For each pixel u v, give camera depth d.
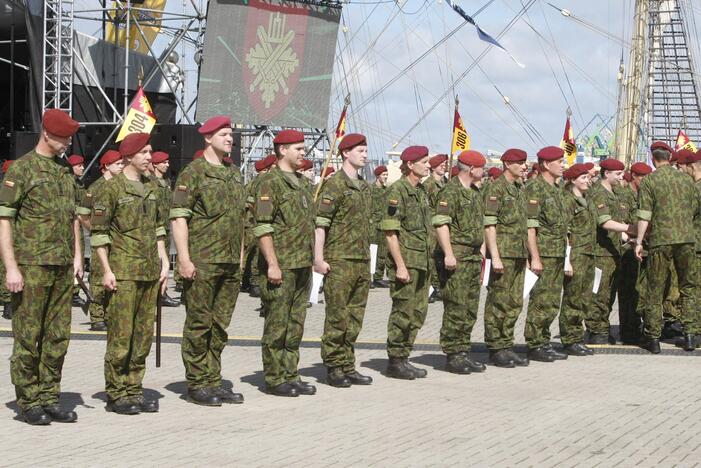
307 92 32.34
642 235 14.83
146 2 33.16
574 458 8.47
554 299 14.03
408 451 8.59
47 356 9.55
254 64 31.66
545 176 14.09
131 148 10.05
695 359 14.44
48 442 8.72
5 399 10.62
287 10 31.75
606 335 15.82
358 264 11.68
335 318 11.69
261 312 18.47
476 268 12.94
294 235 11.03
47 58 28.80
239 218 10.57
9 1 28.83
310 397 11.10
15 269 9.23
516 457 8.45
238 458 8.23
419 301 12.38
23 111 31.92
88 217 15.30
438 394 11.38
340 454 8.43
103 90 30.92
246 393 11.26
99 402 10.56
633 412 10.47
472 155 12.84
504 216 13.38
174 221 10.34
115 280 9.87
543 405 10.77
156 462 8.05
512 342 13.65
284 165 11.12
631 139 58.59
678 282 15.18
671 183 14.78
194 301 10.46
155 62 32.69
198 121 31.47
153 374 12.29
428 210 12.41
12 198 9.20
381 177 24.83
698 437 9.36
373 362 13.64
